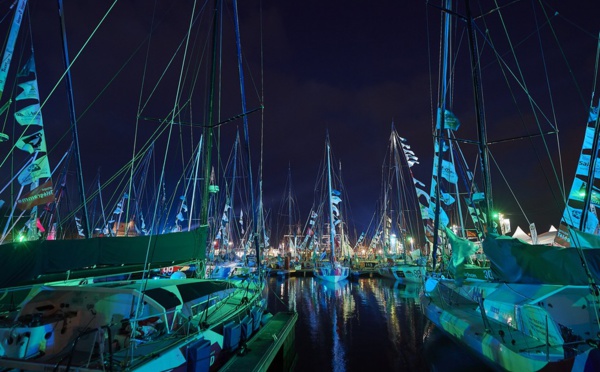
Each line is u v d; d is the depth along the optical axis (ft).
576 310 30.60
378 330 63.21
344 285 139.23
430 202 66.28
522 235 105.09
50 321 26.99
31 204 35.42
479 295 41.83
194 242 38.37
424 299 59.11
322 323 69.46
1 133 32.63
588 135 40.63
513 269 31.17
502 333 33.37
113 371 21.83
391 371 42.75
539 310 32.04
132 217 97.40
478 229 67.67
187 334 29.01
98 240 29.73
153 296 29.12
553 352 28.89
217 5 55.47
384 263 174.29
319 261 205.46
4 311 31.42
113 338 26.94
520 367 28.91
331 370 43.47
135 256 31.96
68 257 27.20
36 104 36.91
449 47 57.11
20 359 23.32
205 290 35.88
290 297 105.91
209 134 53.47
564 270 27.22
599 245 28.91
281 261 211.82
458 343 42.32
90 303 29.09
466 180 72.54
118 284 33.71
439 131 59.00
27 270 24.36
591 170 33.88
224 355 33.17
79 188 43.37
